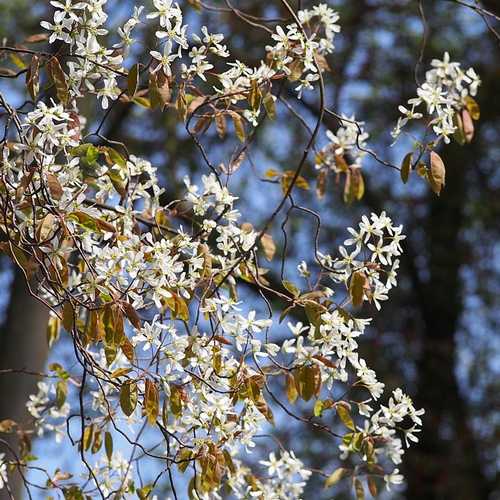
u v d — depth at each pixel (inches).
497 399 437.4
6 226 120.2
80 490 143.4
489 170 446.0
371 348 413.1
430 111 145.0
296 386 129.3
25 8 373.1
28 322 210.5
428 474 414.9
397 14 410.3
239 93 139.1
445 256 454.6
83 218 120.0
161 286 122.4
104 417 141.3
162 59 126.6
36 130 119.6
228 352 131.3
